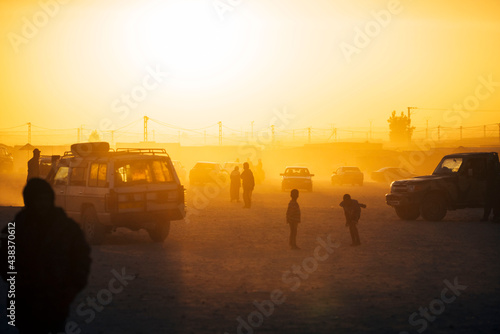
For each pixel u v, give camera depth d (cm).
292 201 2597
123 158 2695
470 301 1582
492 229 3388
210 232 3212
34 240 935
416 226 3553
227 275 1958
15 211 3912
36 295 928
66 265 944
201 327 1322
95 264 2166
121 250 2531
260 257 2345
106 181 2645
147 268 2084
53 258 932
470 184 3969
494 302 1570
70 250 955
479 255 2397
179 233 3175
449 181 3928
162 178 2759
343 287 1766
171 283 1820
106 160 2694
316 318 1402
